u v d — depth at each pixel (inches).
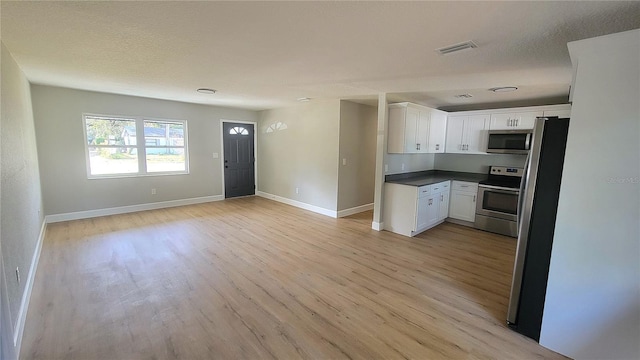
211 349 75.6
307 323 87.2
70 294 100.3
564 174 72.3
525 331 83.7
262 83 147.1
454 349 77.7
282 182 258.5
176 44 91.7
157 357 72.4
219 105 245.8
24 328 81.7
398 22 72.3
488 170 203.8
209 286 108.0
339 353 75.2
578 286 72.7
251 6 65.4
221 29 79.0
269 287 108.2
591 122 67.8
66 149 183.5
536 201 80.5
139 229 173.8
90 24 76.9
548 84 137.1
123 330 82.1
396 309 95.7
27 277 99.5
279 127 256.8
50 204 180.9
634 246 65.1
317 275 118.7
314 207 228.4
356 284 111.8
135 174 213.2
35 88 169.2
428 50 92.3
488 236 171.8
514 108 178.2
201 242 154.2
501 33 78.0
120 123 204.8
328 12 67.5
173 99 215.3
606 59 64.8
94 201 197.6
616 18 67.7
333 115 208.8
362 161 226.5
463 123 202.1
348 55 99.1
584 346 73.0
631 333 66.8
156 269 121.1
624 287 66.8
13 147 96.7
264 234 169.8
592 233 69.8
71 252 136.7
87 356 72.2
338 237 167.0
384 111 171.3
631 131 63.4
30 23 76.1
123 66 119.3
